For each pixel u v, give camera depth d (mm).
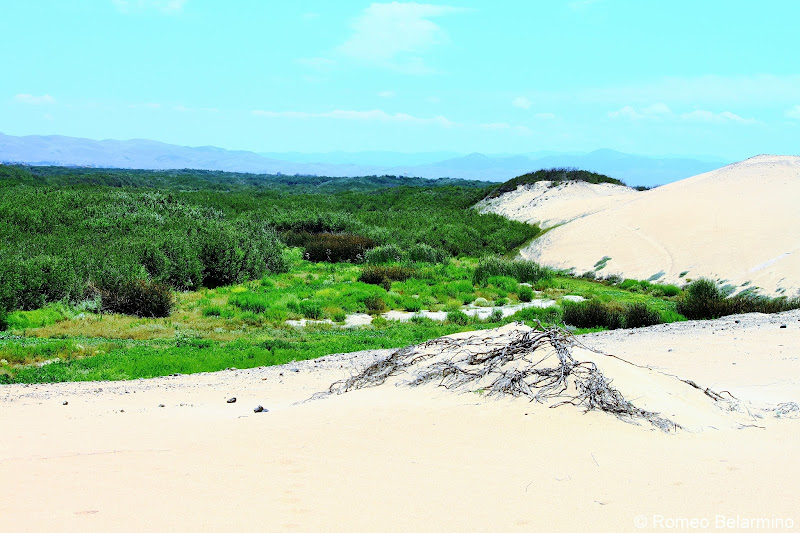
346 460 5520
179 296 22500
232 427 6852
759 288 23844
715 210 33594
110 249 24875
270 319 19516
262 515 4398
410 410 6711
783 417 6664
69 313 18344
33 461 5785
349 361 12641
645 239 33125
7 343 14141
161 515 4418
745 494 4523
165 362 12523
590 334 16281
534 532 4059
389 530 4137
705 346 12844
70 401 9156
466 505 4496
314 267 32750
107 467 5570
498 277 27969
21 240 27688
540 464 5250
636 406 6496
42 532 4125
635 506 4395
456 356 7895
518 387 6859
